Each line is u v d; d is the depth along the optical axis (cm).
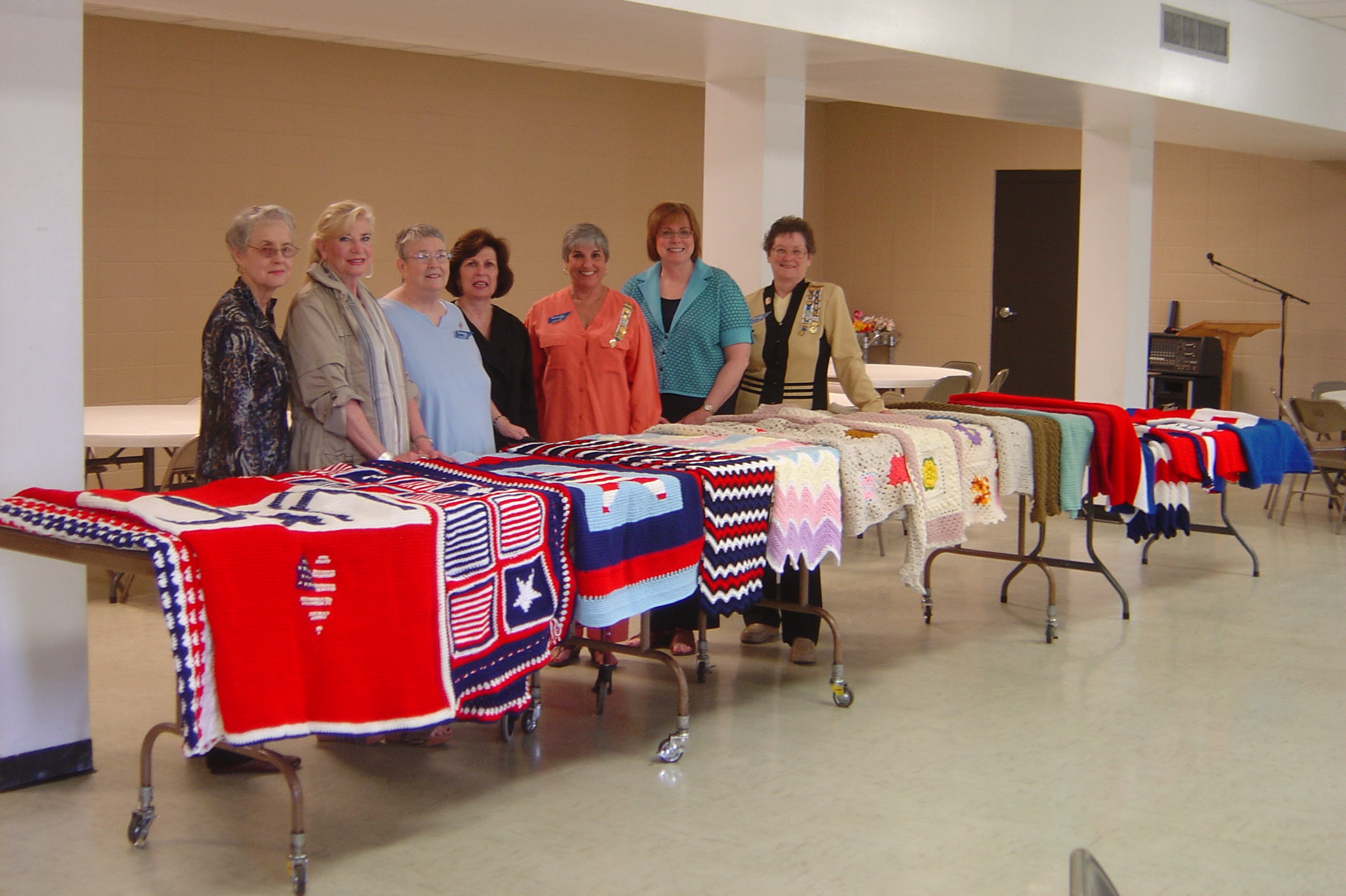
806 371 500
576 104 1107
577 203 1117
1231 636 518
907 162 1288
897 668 470
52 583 350
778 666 472
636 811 338
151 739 311
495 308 448
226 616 263
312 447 369
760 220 594
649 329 488
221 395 347
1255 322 1040
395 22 469
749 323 490
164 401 880
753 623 500
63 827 324
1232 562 659
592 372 459
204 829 324
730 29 475
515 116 1062
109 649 484
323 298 368
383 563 285
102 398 848
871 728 404
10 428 338
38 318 341
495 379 445
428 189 1007
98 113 830
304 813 300
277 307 928
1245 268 1074
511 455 396
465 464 371
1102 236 805
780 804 344
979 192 1244
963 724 409
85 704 359
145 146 852
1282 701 437
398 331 399
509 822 330
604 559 338
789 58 539
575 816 334
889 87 634
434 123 1006
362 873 300
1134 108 712
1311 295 1042
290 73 919
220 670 263
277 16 461
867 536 731
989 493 478
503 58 1043
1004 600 573
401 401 379
